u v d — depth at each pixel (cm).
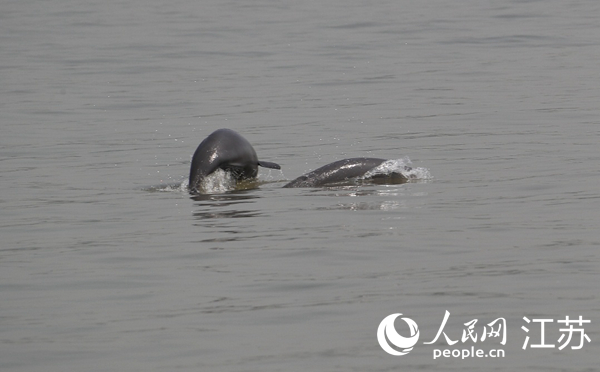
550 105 3991
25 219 2259
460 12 7575
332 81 4956
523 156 2891
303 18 7550
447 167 2764
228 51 6125
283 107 4244
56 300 1599
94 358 1331
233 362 1299
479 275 1650
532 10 7538
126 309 1538
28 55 6144
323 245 1886
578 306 1473
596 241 1845
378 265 1736
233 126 3809
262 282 1655
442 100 4266
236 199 2409
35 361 1330
